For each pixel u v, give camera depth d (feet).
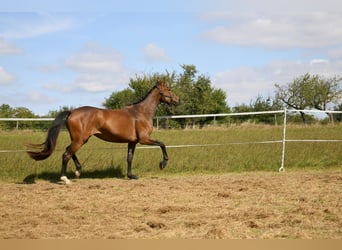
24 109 128.36
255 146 47.44
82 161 38.04
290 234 16.87
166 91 34.17
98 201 24.08
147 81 120.16
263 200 23.80
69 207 22.21
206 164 38.78
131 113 32.63
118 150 43.68
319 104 166.50
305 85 162.61
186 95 130.21
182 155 41.55
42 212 21.31
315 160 40.37
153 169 37.70
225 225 18.30
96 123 31.01
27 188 29.32
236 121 117.39
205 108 133.69
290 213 20.56
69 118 30.45
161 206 22.30
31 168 35.45
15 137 58.13
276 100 159.22
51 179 34.06
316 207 21.66
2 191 27.96
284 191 26.53
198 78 138.21
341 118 97.04
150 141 32.96
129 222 19.15
